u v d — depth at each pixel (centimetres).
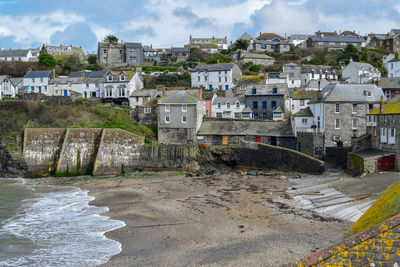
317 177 4103
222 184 4034
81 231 2512
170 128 5725
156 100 6347
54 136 5172
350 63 8756
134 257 2041
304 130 5103
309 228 2358
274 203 3061
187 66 10194
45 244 2264
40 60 9619
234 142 5559
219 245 2159
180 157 5069
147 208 3097
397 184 1195
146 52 12062
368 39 12544
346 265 873
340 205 2791
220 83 8381
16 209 3109
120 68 9969
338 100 4900
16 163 4956
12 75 9138
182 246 2183
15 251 2150
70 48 14000
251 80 7731
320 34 13050
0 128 5256
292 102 6581
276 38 12800
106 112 6253
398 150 3700
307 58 10931
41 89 8162
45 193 3816
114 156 5022
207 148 5203
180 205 3148
